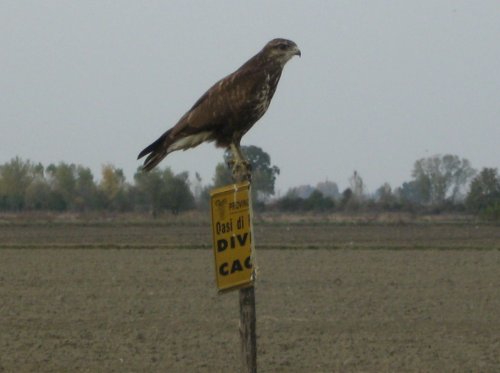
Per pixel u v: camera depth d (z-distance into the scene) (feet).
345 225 225.35
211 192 27.35
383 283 96.94
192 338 66.44
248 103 35.01
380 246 149.18
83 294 88.99
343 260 123.13
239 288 28.19
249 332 29.22
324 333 67.87
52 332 68.49
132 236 181.78
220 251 27.58
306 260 123.13
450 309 79.00
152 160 36.96
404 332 68.39
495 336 66.95
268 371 55.88
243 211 28.22
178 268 112.88
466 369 56.39
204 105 35.60
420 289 92.07
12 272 108.47
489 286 94.43
